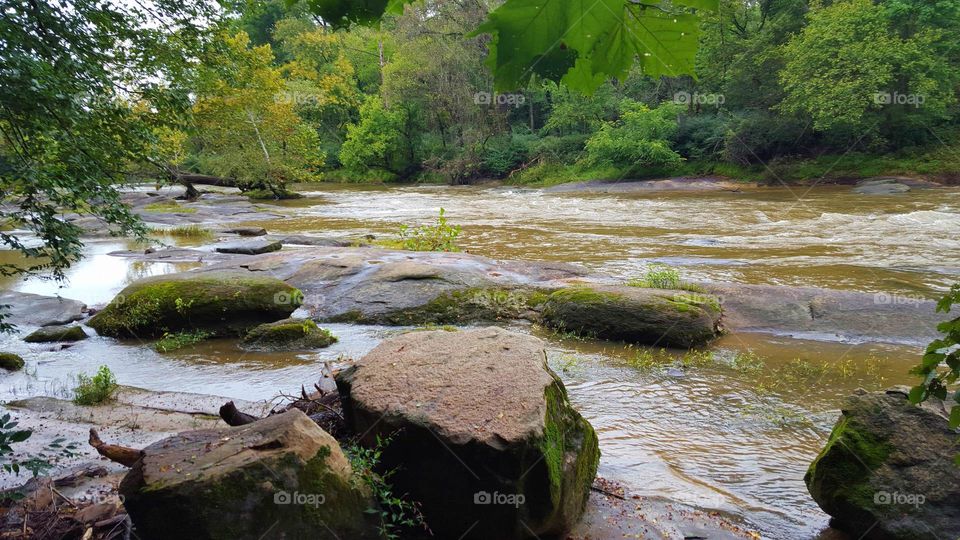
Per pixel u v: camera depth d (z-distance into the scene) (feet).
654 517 13.73
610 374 23.88
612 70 3.05
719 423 19.26
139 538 10.57
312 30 145.38
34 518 13.00
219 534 10.16
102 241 58.29
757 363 24.77
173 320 30.83
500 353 14.83
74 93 17.92
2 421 12.25
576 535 12.91
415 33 130.52
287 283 34.94
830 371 23.68
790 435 18.34
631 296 29.07
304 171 101.19
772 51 100.32
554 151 126.52
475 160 133.18
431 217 73.20
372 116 144.56
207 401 21.65
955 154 89.97
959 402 6.00
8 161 16.66
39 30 17.94
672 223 61.82
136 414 20.36
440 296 33.53
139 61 22.08
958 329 5.91
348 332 31.32
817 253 43.75
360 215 76.89
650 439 18.19
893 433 13.15
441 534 12.26
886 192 80.53
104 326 31.17
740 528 13.46
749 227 57.06
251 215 77.61
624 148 110.93
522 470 11.68
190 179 94.89
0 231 20.43
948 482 12.21
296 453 11.07
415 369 14.20
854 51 88.28
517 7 2.88
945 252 42.73
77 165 17.95
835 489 13.10
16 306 34.88
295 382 23.81
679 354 26.32
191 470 10.61
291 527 10.62
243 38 75.77
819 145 102.42
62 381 24.39
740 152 103.55
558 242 52.26
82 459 16.88
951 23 91.04
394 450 12.39
